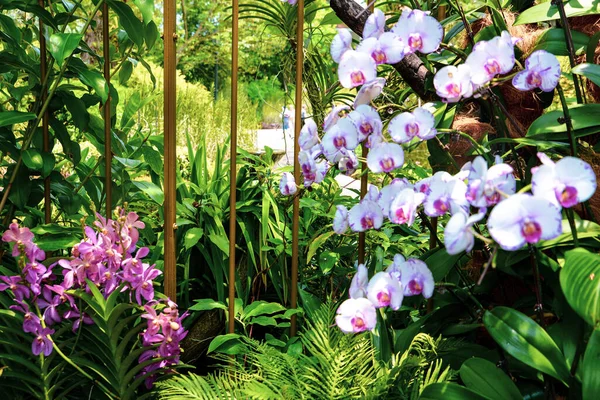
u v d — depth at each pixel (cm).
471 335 150
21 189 171
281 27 214
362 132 125
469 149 159
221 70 1005
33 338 152
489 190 97
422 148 332
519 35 157
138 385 159
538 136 127
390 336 158
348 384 136
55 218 205
